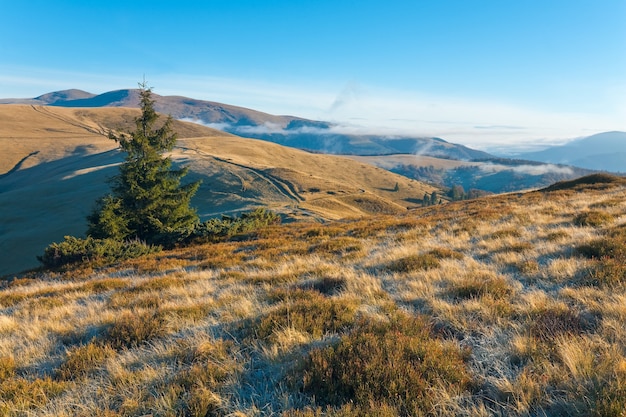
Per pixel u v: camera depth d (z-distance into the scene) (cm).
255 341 534
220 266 1316
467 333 527
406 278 848
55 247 1772
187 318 692
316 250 1398
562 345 423
